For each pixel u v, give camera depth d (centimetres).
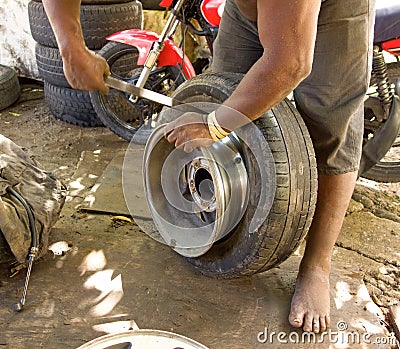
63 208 219
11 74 355
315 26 114
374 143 214
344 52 146
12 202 172
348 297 173
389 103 211
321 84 151
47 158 279
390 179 234
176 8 240
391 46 202
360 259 199
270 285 176
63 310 161
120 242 196
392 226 224
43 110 347
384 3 197
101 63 151
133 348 137
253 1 146
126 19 301
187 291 172
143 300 167
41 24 300
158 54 245
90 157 276
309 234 168
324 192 163
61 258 185
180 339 140
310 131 160
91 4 292
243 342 152
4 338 149
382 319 169
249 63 176
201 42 358
